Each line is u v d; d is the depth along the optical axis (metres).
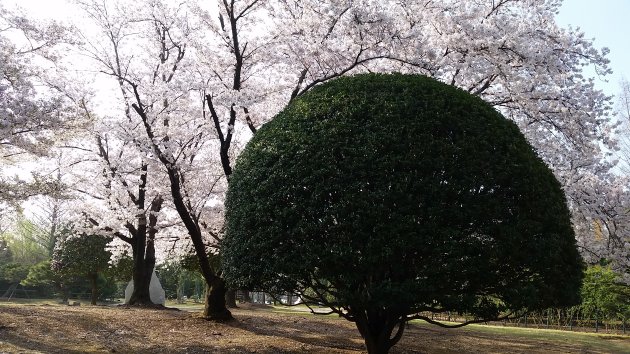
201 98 10.23
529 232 5.32
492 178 5.37
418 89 6.01
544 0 10.04
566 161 8.98
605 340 12.52
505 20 8.78
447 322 15.62
